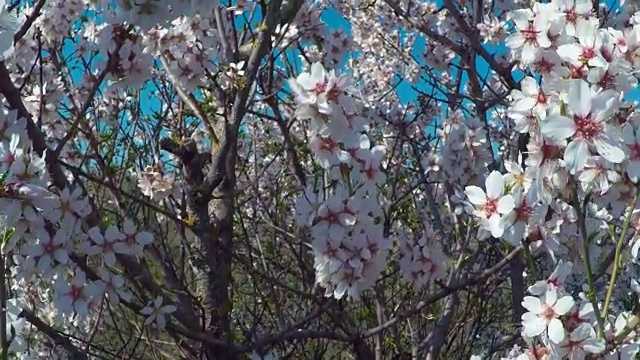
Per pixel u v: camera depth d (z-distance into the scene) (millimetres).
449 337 1940
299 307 1634
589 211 1334
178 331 1249
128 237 1218
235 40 1454
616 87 1058
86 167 1547
